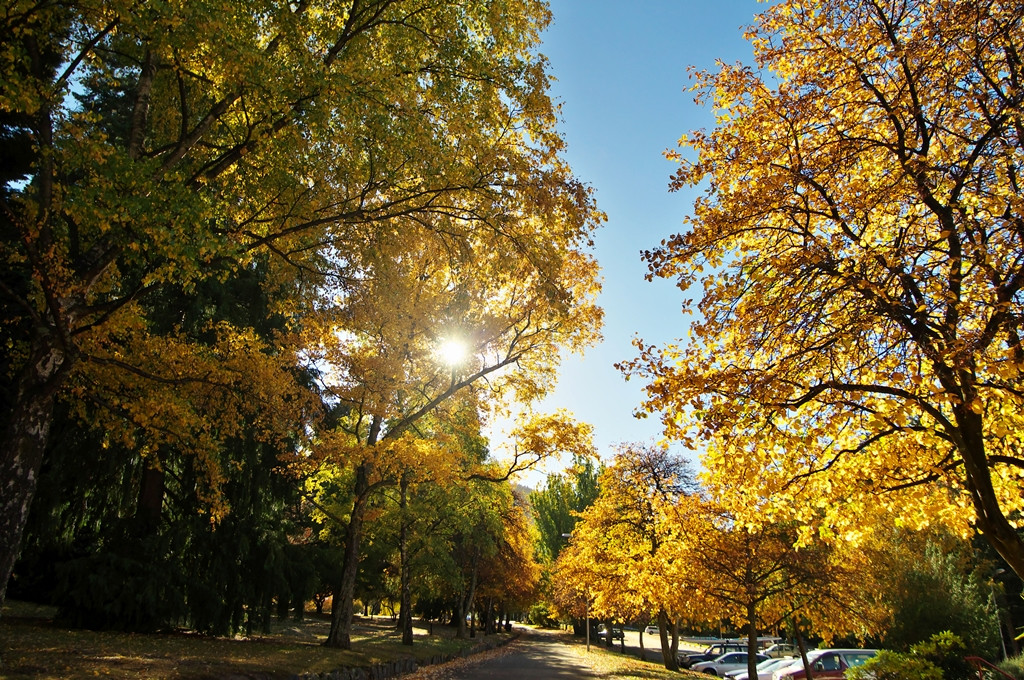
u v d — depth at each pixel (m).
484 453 26.56
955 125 8.05
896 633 21.44
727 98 9.18
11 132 10.42
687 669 29.25
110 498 16.52
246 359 11.66
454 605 47.16
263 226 11.05
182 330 16.05
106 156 7.01
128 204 6.50
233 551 16.66
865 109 8.27
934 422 8.84
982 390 6.24
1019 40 7.59
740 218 8.31
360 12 10.62
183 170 8.44
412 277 16.75
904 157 7.76
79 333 8.59
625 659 33.09
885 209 8.37
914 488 8.96
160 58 9.98
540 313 16.42
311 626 28.55
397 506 25.20
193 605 15.72
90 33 8.70
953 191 7.49
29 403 7.91
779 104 8.21
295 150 9.71
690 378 7.63
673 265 8.62
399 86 9.79
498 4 10.95
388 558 30.52
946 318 7.07
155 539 15.32
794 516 9.95
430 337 17.02
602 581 24.36
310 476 19.67
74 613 14.11
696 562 15.12
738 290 8.09
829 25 8.45
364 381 16.16
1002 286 6.74
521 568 42.09
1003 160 7.46
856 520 9.48
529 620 98.38
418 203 11.24
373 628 35.31
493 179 10.62
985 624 22.94
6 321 10.29
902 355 7.34
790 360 7.80
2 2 6.67
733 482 9.64
